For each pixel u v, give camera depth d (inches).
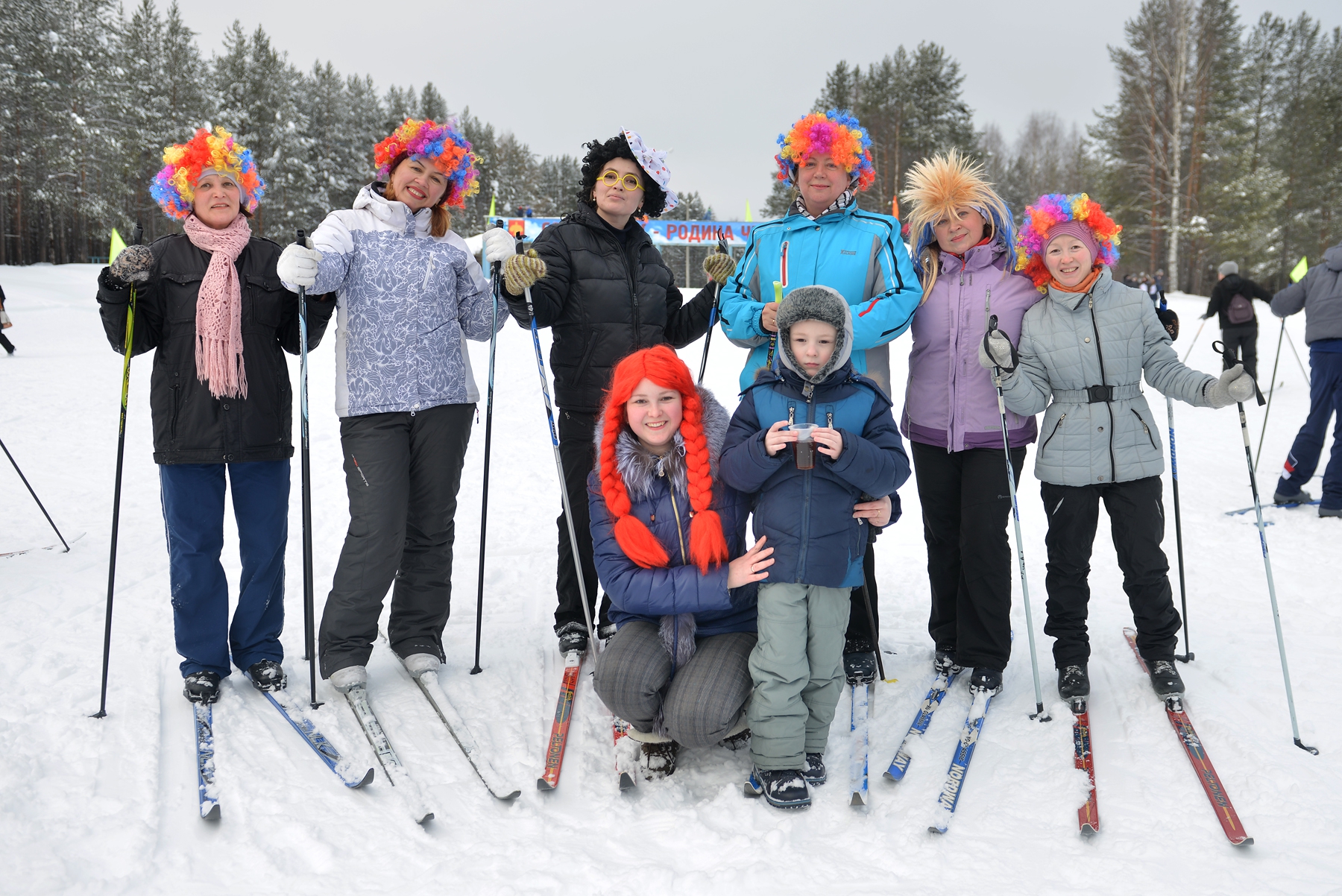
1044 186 1931.6
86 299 773.9
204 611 97.3
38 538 164.6
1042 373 103.5
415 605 108.4
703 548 82.3
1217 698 99.4
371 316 100.4
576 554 99.9
